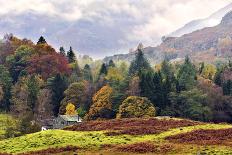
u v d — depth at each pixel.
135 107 145.12
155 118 93.31
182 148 57.72
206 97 159.62
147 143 62.72
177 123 84.50
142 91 160.25
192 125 81.31
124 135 72.75
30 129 112.69
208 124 83.19
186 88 169.25
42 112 168.75
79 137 70.62
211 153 53.84
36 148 65.38
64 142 67.81
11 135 110.56
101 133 74.62
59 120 145.62
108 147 62.94
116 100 159.12
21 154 59.69
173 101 156.00
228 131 69.75
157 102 157.12
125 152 57.50
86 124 89.38
